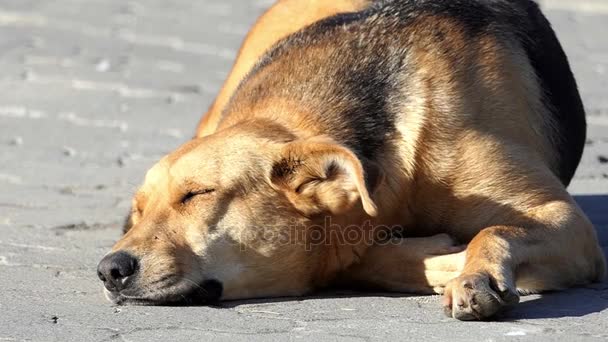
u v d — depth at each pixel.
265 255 9.62
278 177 9.57
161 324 9.09
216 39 25.47
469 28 10.73
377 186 9.28
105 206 13.55
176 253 9.52
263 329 8.94
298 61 10.60
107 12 28.89
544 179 10.32
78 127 17.72
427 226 10.29
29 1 30.28
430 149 10.02
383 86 10.17
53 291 10.16
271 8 13.37
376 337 8.69
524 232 9.73
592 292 9.92
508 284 9.02
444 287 9.77
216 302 9.65
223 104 12.25
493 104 10.41
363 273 10.13
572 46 24.28
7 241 12.01
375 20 10.77
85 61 22.67
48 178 14.86
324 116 9.98
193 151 9.71
